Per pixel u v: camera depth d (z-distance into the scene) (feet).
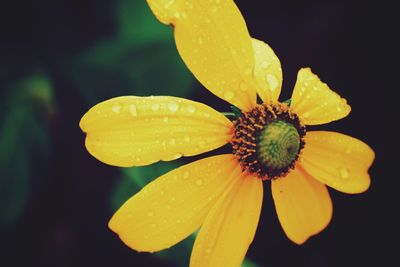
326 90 0.65
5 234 0.80
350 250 0.87
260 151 0.63
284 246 0.87
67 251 0.82
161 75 0.80
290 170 0.66
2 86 0.80
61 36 0.82
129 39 0.81
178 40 0.59
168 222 0.60
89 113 0.58
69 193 0.83
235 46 0.61
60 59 0.81
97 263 0.82
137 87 0.79
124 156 0.58
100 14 0.82
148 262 0.82
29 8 0.81
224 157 0.64
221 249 0.63
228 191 0.63
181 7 0.58
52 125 0.81
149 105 0.59
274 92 0.64
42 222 0.82
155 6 0.58
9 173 0.78
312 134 0.65
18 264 0.80
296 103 0.65
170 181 0.61
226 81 0.61
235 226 0.63
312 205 0.66
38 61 0.81
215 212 0.62
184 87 0.79
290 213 0.65
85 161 0.83
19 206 0.78
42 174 0.79
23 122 0.79
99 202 0.83
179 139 0.60
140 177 0.75
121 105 0.58
